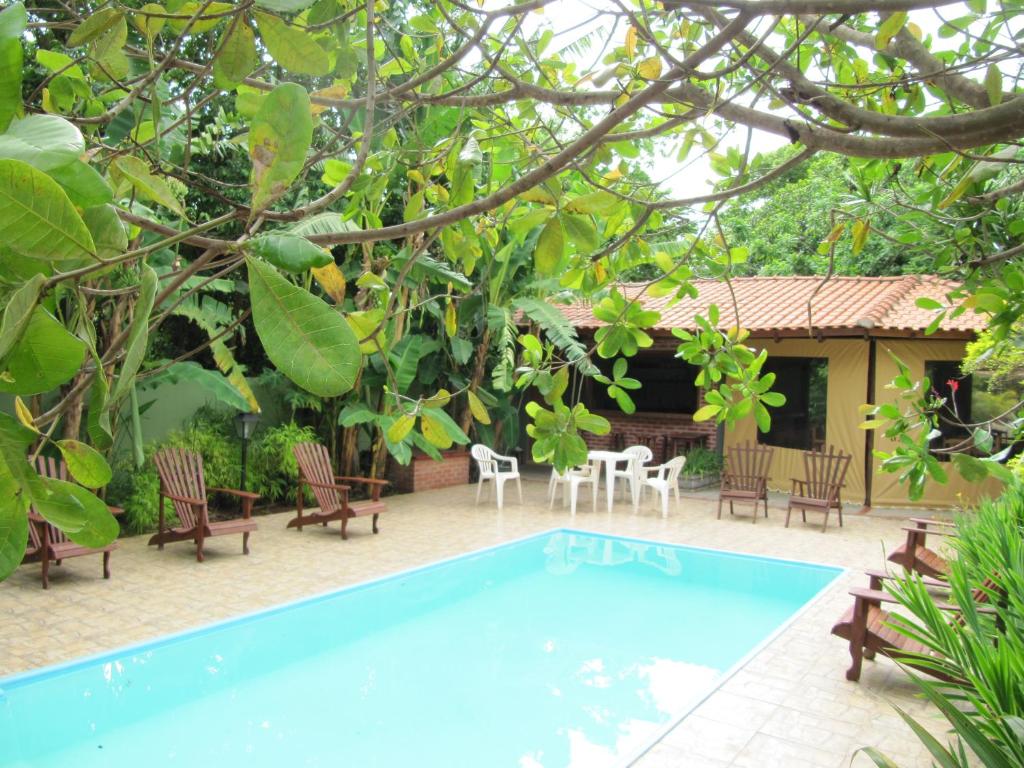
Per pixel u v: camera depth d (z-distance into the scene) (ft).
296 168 2.88
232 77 4.92
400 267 8.51
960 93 7.85
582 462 7.16
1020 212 11.41
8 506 2.57
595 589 27.71
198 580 24.84
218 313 31.27
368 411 37.63
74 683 17.67
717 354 10.03
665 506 38.42
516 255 34.65
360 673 19.61
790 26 10.18
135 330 2.39
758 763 13.84
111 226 2.90
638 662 20.76
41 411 25.46
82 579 24.41
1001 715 7.27
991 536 13.47
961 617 11.09
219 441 35.96
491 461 41.01
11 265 2.54
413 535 33.27
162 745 15.35
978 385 41.22
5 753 14.74
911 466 10.56
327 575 26.16
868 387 42.75
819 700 16.71
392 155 8.29
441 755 15.26
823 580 28.81
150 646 19.20
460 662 20.53
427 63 10.28
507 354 36.63
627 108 5.24
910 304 42.75
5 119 2.47
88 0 6.99
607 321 9.35
